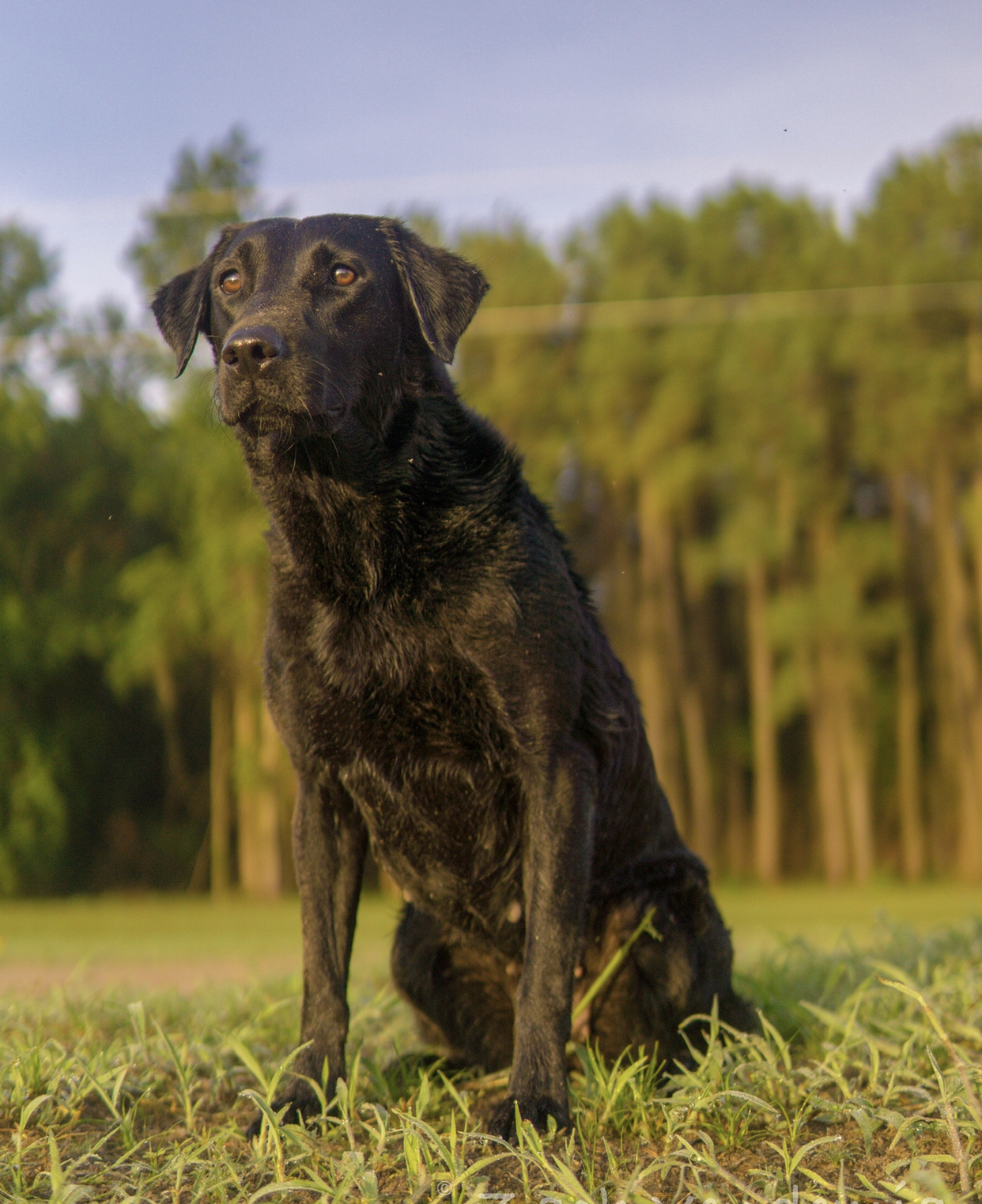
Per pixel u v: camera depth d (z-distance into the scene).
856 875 33.09
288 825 31.61
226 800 32.22
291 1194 2.49
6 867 29.66
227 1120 3.13
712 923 3.48
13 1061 3.31
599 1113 2.92
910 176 31.89
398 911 3.79
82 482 31.03
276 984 5.39
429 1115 3.14
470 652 3.03
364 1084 3.30
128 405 31.64
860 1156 2.64
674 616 32.69
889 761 36.03
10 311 30.81
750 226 32.47
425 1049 3.79
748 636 36.44
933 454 32.66
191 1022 4.38
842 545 32.59
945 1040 2.54
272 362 3.04
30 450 30.78
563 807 3.04
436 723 3.09
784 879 35.25
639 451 30.42
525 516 3.19
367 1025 4.35
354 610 3.10
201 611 28.84
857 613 32.38
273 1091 2.85
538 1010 2.90
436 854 3.24
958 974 4.63
